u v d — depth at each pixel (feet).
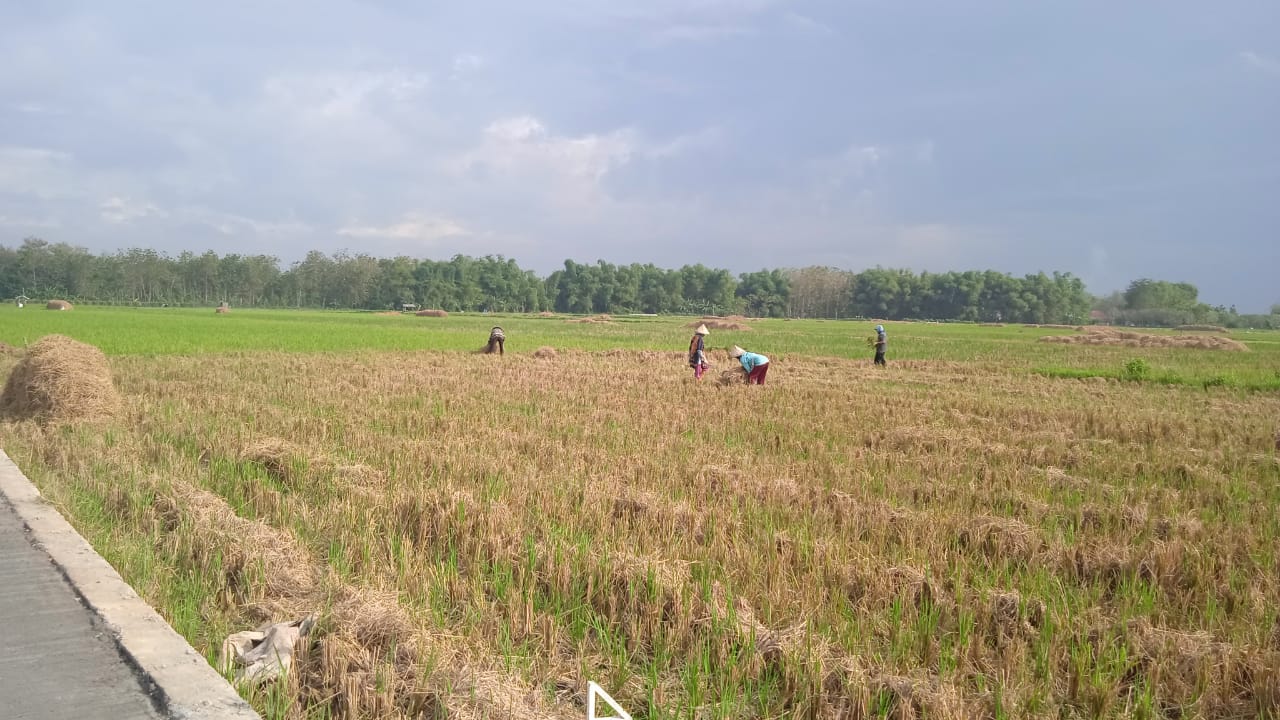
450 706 13.80
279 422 41.27
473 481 29.63
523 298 563.07
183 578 19.88
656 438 39.88
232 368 72.28
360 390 57.00
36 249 485.97
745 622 17.11
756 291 578.25
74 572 19.24
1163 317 540.11
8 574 19.03
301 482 28.86
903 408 52.80
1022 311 523.70
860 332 221.05
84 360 42.22
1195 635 16.83
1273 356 128.77
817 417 48.14
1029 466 35.70
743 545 22.22
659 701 14.48
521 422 43.65
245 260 556.92
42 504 24.80
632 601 18.12
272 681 14.60
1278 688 14.47
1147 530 24.84
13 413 40.98
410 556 21.12
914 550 22.16
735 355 65.26
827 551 21.29
